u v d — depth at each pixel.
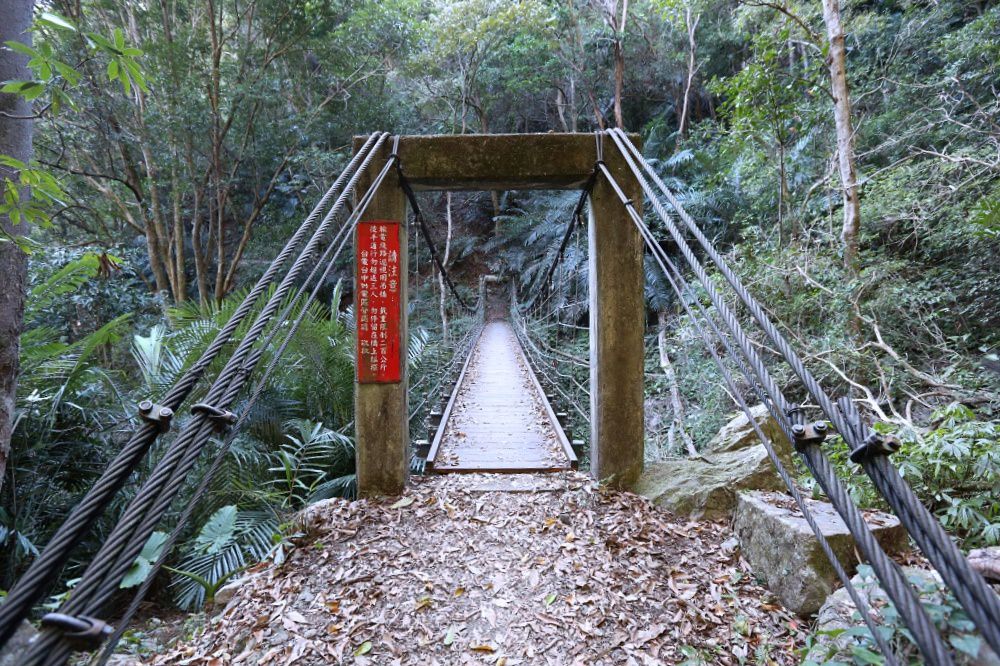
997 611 0.54
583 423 5.69
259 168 9.30
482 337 11.91
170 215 9.88
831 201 5.11
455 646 1.69
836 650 1.31
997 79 4.76
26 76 1.85
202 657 1.73
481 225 17.09
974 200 4.07
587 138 2.77
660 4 6.95
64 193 1.53
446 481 2.90
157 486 0.77
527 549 2.19
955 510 2.00
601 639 1.69
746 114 4.88
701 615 1.79
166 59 7.31
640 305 2.78
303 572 2.10
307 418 3.98
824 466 0.80
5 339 1.92
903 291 3.93
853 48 6.93
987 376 3.32
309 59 9.95
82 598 0.61
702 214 7.76
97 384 3.60
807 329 4.44
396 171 2.72
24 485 2.88
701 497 2.45
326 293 11.69
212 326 3.60
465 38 11.39
